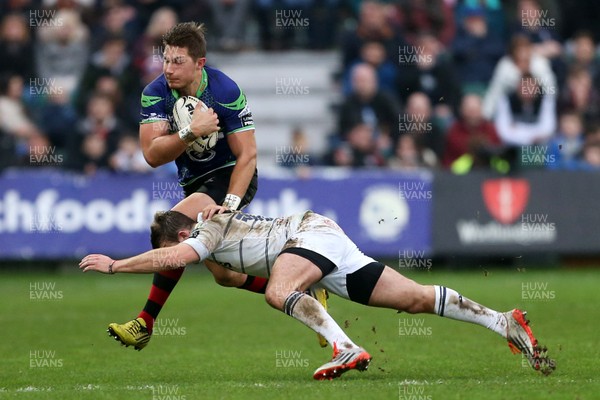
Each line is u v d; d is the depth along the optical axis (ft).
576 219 177.58
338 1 212.64
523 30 205.05
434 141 185.68
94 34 203.10
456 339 103.55
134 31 202.49
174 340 105.70
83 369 86.89
